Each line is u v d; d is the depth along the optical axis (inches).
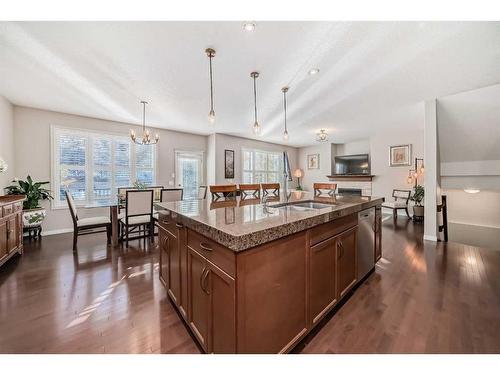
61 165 174.6
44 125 167.0
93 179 188.9
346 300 78.9
